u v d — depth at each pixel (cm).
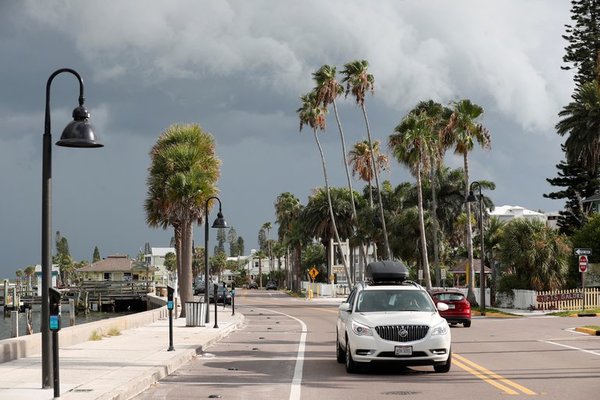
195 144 4097
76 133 1302
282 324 3588
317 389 1362
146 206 4194
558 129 5150
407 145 5575
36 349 1841
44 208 1377
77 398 1162
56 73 1374
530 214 12312
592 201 7650
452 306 3192
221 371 1666
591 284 4966
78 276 13762
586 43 7050
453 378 1505
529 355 1972
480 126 5366
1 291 10156
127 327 2841
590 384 1404
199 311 3075
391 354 1526
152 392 1351
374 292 1702
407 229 6969
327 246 9156
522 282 4794
